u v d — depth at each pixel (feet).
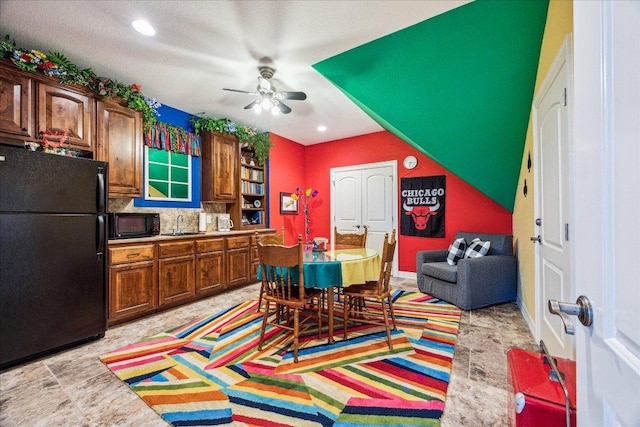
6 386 5.76
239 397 5.39
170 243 10.34
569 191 5.21
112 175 9.53
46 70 7.88
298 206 18.42
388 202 16.02
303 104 12.16
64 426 4.67
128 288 9.08
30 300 6.70
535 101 7.51
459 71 7.89
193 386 5.74
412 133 10.36
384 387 5.64
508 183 10.99
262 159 15.53
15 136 7.44
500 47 7.11
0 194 6.31
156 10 6.49
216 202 14.28
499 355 6.86
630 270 1.48
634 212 1.45
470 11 6.54
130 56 8.40
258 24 7.00
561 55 5.42
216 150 13.52
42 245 6.89
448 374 6.05
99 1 6.19
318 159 18.56
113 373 6.23
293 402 5.23
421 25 7.04
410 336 7.95
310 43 7.79
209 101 11.80
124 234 9.71
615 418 1.56
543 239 6.98
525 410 3.08
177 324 9.04
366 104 9.91
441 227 14.29
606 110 1.71
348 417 4.83
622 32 1.55
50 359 6.84
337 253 8.83
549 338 6.58
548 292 6.64
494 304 10.69
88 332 7.68
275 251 7.01
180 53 8.25
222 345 7.55
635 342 1.42
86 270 7.68
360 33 7.36
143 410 5.05
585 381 1.97
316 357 6.86
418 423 4.67
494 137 9.46
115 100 9.65
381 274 7.49
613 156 1.64
